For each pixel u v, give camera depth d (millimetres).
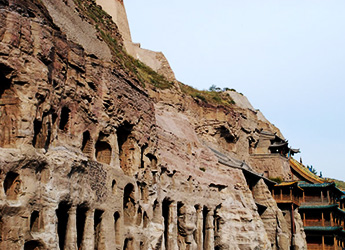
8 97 25328
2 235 22812
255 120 93125
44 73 26859
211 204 55094
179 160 50594
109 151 35750
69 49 31969
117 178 35375
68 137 30484
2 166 23250
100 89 35562
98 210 32250
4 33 25172
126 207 37875
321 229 76312
